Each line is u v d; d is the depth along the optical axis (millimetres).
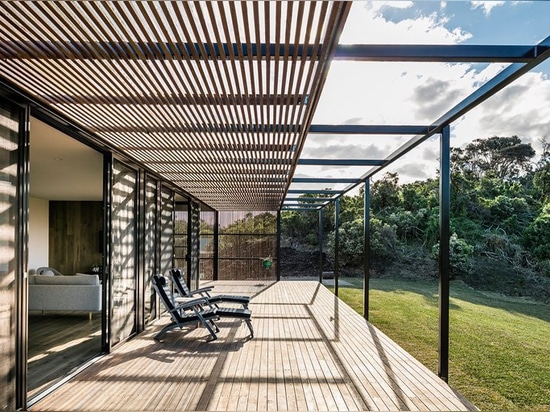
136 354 4828
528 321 9023
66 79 2783
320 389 3693
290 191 9422
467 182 14250
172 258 8375
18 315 3047
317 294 10555
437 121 4156
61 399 3420
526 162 14578
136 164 5816
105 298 4863
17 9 1939
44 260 11883
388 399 3469
